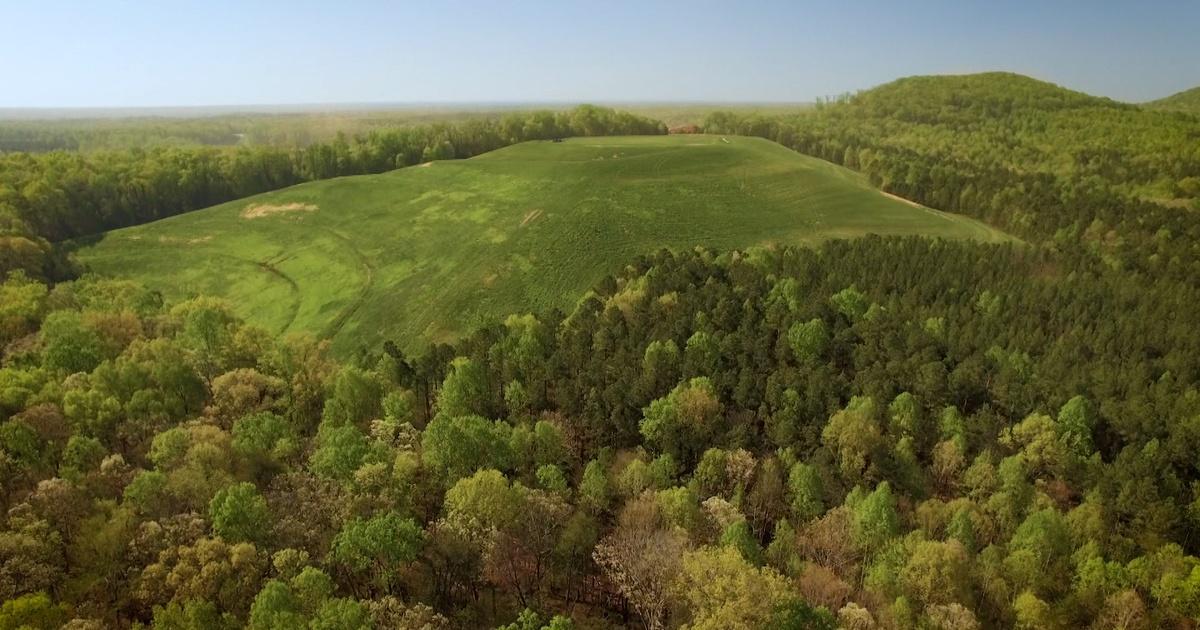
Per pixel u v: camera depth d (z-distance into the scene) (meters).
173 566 47.75
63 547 50.06
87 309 103.00
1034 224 150.25
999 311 100.69
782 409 77.88
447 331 124.12
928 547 55.31
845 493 68.12
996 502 65.19
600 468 66.31
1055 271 118.44
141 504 53.41
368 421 78.00
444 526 52.62
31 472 59.34
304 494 56.22
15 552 46.06
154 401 71.94
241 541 49.66
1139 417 76.19
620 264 137.88
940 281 108.69
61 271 136.12
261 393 79.00
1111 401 78.25
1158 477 68.69
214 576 45.66
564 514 57.91
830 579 54.97
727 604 43.34
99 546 48.62
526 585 56.53
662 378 83.88
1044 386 81.44
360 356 105.62
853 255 119.31
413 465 60.88
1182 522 65.06
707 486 67.56
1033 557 57.62
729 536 54.09
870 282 108.69
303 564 48.31
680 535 54.16
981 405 83.12
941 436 76.75
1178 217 141.50
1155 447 71.38
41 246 136.25
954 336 91.94
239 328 102.56
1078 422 74.75
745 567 46.59
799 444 72.88
